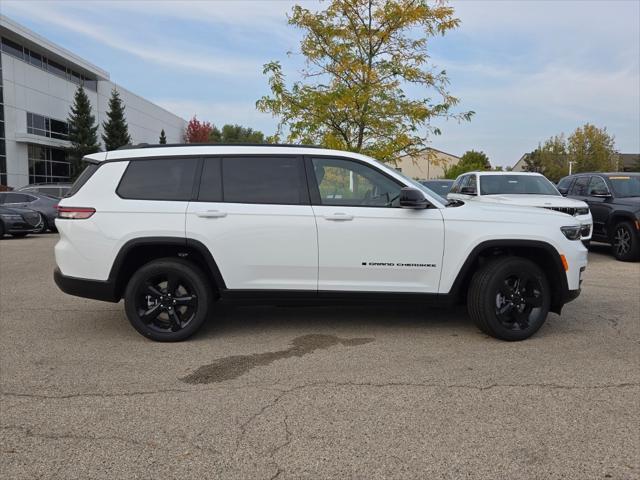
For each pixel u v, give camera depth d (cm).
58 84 4222
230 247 493
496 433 320
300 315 605
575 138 5575
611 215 1095
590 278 866
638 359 454
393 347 486
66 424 333
